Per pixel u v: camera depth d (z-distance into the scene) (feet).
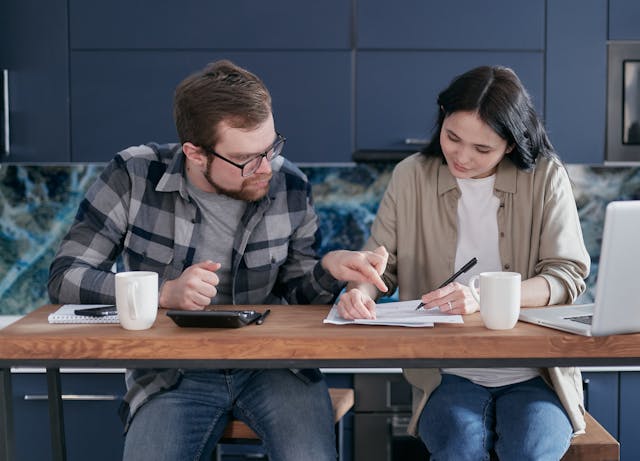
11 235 11.85
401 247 7.39
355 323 5.86
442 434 6.14
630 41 10.12
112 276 6.56
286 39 10.07
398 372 9.96
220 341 5.44
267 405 6.57
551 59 10.10
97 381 10.04
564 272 6.77
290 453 6.24
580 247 7.05
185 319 5.70
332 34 10.06
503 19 10.05
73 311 6.16
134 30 10.05
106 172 7.21
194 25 10.04
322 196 11.76
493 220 7.18
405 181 7.42
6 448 5.64
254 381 6.77
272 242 7.25
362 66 10.08
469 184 7.18
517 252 7.15
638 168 11.72
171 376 6.61
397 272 7.53
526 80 10.12
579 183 11.75
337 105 10.12
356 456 10.06
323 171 11.73
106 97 10.11
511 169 7.17
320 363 5.46
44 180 11.78
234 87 6.41
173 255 7.10
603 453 6.43
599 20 10.07
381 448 10.05
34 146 10.16
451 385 6.60
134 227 7.10
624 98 10.17
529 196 7.12
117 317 5.97
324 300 7.06
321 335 5.49
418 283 7.45
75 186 11.80
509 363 5.46
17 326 5.82
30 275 11.89
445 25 10.05
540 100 10.14
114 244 7.14
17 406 10.05
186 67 10.07
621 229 5.24
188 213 7.07
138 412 6.49
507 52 10.10
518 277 5.66
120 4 10.03
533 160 6.98
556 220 7.03
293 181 7.41
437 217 7.26
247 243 7.18
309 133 10.15
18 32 10.06
